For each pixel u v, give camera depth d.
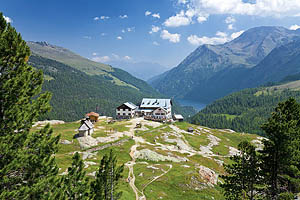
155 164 62.72
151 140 94.44
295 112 31.78
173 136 104.69
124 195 38.72
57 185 20.88
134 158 69.75
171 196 43.25
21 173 18.39
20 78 17.66
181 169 58.03
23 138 17.64
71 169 24.34
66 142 74.12
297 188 31.17
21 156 17.12
